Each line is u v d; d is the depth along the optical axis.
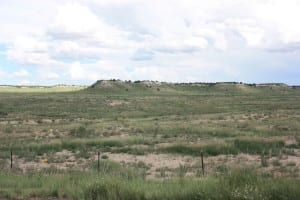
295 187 10.41
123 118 62.47
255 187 10.76
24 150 29.31
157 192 12.02
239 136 33.66
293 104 93.38
